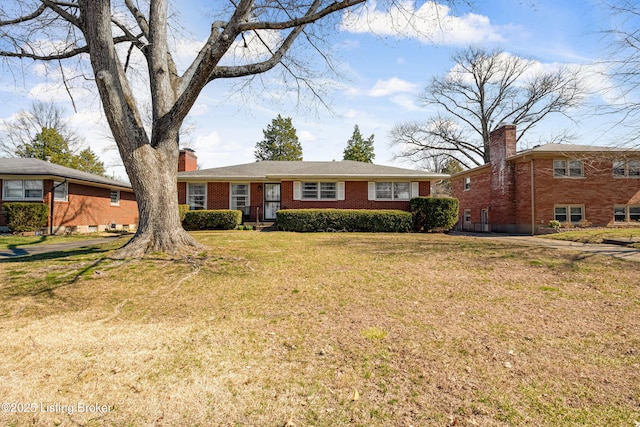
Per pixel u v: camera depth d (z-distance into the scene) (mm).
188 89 7074
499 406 2336
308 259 7543
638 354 3117
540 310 4336
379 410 2312
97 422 2191
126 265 6414
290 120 47719
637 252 8383
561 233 13930
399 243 10297
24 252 9578
